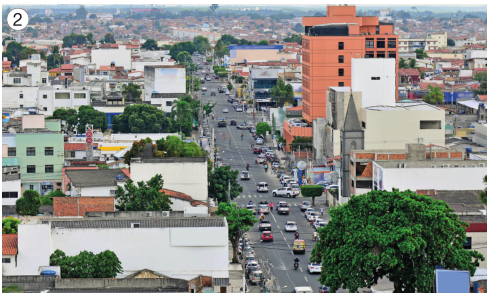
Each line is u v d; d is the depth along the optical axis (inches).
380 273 5280.5
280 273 6702.8
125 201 7091.5
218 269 5772.6
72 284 4918.8
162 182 7357.3
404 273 5137.8
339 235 5295.3
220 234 5753.0
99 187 7731.3
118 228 5723.4
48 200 7731.3
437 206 5241.1
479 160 7844.5
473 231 6087.6
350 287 5103.3
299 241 7342.5
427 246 5123.0
